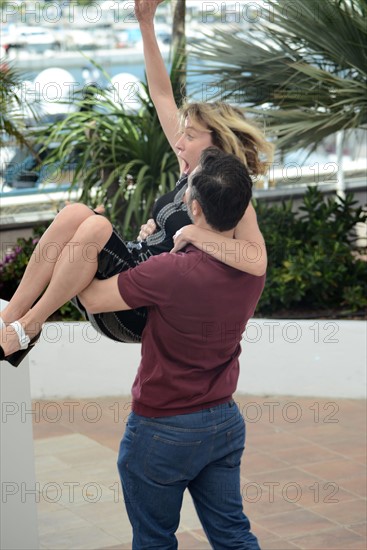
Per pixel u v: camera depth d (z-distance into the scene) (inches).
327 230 324.5
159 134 321.7
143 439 134.2
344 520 205.6
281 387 293.0
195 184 130.0
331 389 289.9
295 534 198.8
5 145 322.3
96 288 129.6
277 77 304.8
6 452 170.7
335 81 288.7
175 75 311.0
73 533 200.8
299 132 286.4
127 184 326.6
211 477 140.3
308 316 313.1
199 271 128.6
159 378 132.4
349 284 319.6
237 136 138.6
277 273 314.2
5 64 303.6
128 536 199.6
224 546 141.6
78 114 327.9
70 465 242.2
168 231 142.2
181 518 208.5
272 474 233.5
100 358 293.9
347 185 422.0
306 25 295.0
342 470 235.0
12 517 173.0
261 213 335.3
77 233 127.8
